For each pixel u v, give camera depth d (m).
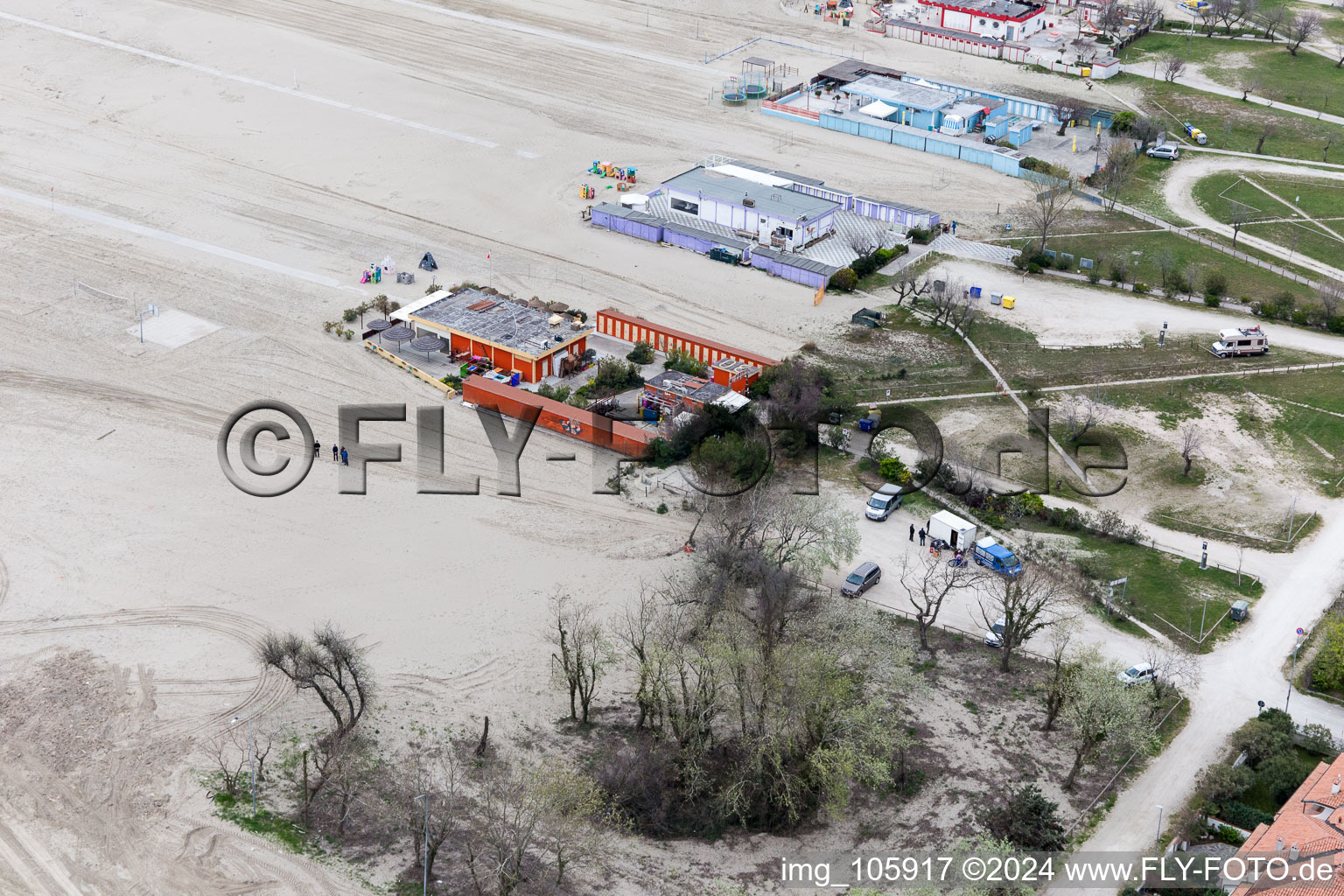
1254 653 122.56
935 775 109.19
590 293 189.25
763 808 105.69
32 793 105.75
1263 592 130.88
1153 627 126.00
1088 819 104.19
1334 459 153.12
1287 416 161.50
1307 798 98.94
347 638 122.81
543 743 112.19
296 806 105.44
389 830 103.19
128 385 162.75
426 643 123.31
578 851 101.25
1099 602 129.25
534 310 176.75
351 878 98.69
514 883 95.62
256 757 109.88
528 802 101.88
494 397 159.50
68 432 152.88
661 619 124.88
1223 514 143.50
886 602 130.00
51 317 177.50
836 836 104.12
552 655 118.69
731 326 181.62
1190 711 115.50
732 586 121.56
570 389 166.00
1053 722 114.12
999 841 101.56
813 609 121.06
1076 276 196.88
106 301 182.12
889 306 188.00
